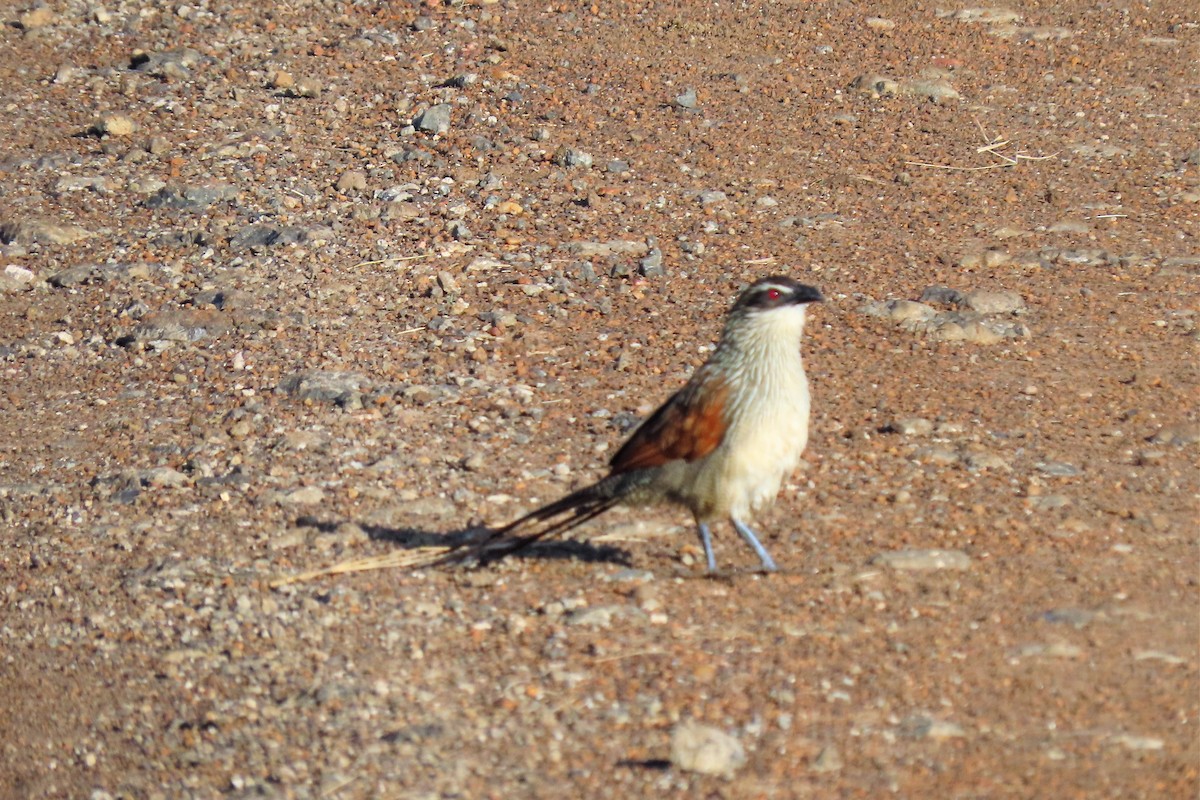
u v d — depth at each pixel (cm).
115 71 2994
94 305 2169
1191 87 2955
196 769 1177
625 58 3080
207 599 1437
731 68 3047
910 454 1655
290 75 2941
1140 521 1494
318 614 1390
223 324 2075
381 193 2480
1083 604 1334
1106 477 1593
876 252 2248
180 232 2364
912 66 3056
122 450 1767
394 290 2156
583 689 1227
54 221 2408
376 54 3066
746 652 1270
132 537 1568
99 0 3347
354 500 1603
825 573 1408
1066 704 1179
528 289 2136
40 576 1516
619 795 1086
